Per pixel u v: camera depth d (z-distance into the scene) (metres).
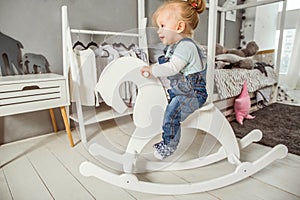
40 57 1.39
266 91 2.22
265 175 0.98
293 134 1.49
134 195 0.86
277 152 0.99
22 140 1.40
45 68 1.42
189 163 1.06
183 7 0.86
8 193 0.87
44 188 0.90
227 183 0.90
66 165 1.10
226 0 2.65
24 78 1.17
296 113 2.00
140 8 1.79
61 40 1.47
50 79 1.18
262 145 1.31
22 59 1.33
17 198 0.84
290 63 2.69
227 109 1.70
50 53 1.43
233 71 1.82
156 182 0.95
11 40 1.28
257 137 1.16
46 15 1.38
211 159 1.08
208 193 0.87
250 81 1.93
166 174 1.01
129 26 1.81
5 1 1.23
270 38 2.80
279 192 0.86
